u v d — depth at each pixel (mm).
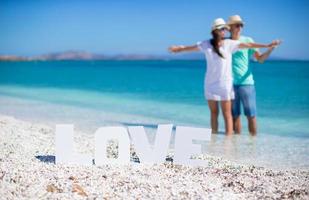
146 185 7234
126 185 7215
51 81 28438
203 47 9961
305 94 16562
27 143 8930
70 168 7734
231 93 10062
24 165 7781
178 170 7840
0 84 25656
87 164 7930
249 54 10258
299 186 7379
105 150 7961
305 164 8328
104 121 11602
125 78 31438
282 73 34031
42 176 7383
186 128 8070
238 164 8273
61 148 7926
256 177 7664
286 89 18766
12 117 11570
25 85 24547
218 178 7590
